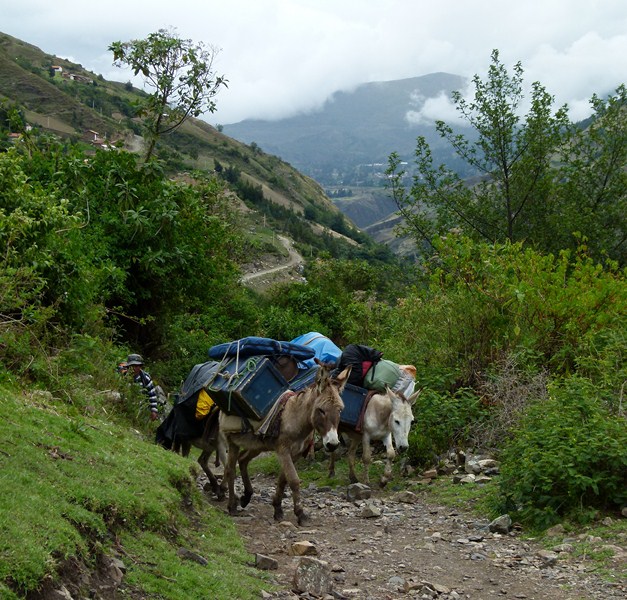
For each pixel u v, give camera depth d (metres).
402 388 13.27
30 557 4.77
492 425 13.42
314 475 13.52
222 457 10.38
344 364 12.96
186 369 20.94
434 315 16.22
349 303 38.22
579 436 9.61
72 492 6.15
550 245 31.42
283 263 96.25
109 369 12.81
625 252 31.30
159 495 7.29
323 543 8.61
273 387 9.41
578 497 9.30
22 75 168.75
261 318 30.59
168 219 19.02
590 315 15.16
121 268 17.89
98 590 5.29
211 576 6.34
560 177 31.62
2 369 9.68
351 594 6.84
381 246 140.75
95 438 8.14
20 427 7.11
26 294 10.69
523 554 8.23
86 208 18.19
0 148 17.19
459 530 9.39
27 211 12.01
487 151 31.64
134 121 175.62
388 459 12.34
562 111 30.70
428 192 32.28
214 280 22.38
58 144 19.14
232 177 163.12
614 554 7.78
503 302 15.53
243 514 9.80
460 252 16.52
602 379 12.02
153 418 12.42
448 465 12.82
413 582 7.02
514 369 13.91
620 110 31.11
